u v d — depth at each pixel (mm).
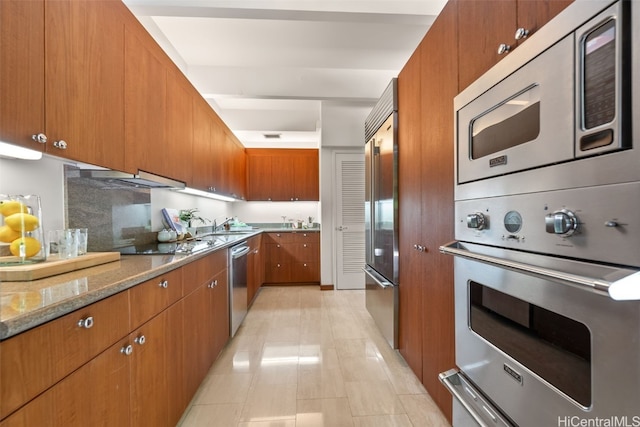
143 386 1120
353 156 4215
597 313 630
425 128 1632
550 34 738
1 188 1188
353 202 4234
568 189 689
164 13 1906
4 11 856
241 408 1605
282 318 3016
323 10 1924
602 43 609
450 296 1352
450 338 1351
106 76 1328
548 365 776
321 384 1828
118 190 1941
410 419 1506
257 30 2311
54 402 722
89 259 1242
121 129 1442
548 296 755
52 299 761
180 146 2160
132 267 1241
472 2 1156
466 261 1159
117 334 973
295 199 4902
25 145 922
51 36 1024
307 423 1485
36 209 1153
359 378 1892
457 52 1275
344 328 2738
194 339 1646
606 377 615
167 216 2623
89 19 1219
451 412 1383
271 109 4227
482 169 1035
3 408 604
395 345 2148
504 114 925
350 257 4238
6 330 602
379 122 2490
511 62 886
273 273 4449
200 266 1758
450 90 1341
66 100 1093
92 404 854
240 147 4438
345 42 2469
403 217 2025
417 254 1770
